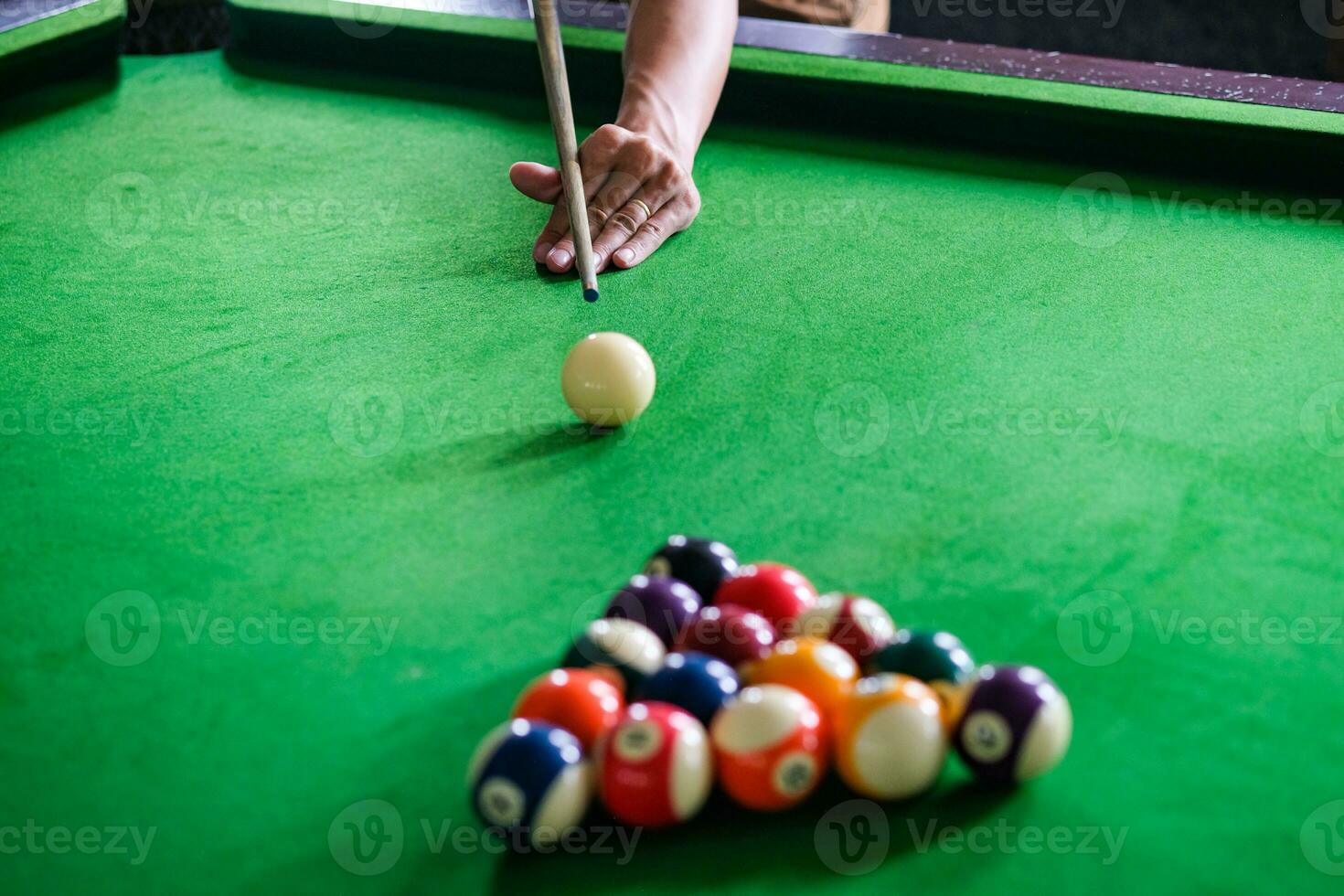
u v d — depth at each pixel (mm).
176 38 2836
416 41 2443
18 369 1669
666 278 1790
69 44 2475
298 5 2531
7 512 1464
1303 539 1403
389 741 1246
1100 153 2033
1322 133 1882
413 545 1416
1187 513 1431
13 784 1220
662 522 1433
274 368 1656
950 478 1472
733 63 2178
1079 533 1411
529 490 1472
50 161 2234
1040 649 1301
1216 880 1145
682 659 1220
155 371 1656
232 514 1457
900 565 1382
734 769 1174
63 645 1328
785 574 1304
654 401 1582
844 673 1215
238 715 1268
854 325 1688
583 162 1866
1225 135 1938
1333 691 1264
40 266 1878
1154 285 1747
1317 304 1707
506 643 1321
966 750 1191
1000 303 1721
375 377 1636
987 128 2086
